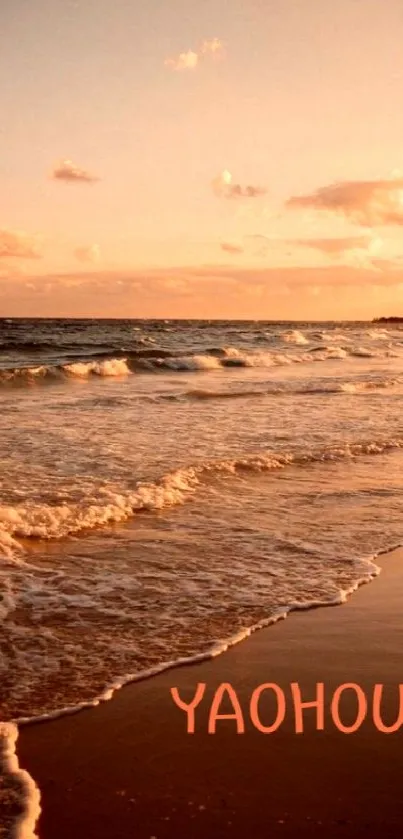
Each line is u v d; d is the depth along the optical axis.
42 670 4.50
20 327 73.31
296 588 5.97
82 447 11.36
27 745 3.74
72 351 36.88
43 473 9.45
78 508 7.85
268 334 61.53
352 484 9.78
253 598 5.73
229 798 3.33
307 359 36.09
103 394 19.69
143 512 8.13
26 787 3.37
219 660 4.71
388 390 21.91
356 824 3.16
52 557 6.54
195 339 51.91
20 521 7.33
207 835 3.08
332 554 6.86
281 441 12.57
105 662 4.64
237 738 3.84
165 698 4.23
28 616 5.27
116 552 6.73
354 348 46.56
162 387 22.02
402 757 3.70
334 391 21.14
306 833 3.10
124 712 4.08
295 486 9.59
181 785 3.43
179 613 5.41
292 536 7.39
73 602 5.55
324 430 13.95
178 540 7.15
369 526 7.81
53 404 17.08
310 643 4.98
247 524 7.77
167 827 3.12
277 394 20.22
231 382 23.80
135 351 34.41
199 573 6.25
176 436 12.72
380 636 5.11
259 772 3.54
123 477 9.41
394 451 12.32
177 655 4.77
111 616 5.33
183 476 9.62
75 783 3.43
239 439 12.63
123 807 3.26
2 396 19.05
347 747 3.77
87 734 3.86
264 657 4.77
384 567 6.55
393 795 3.38
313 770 3.56
